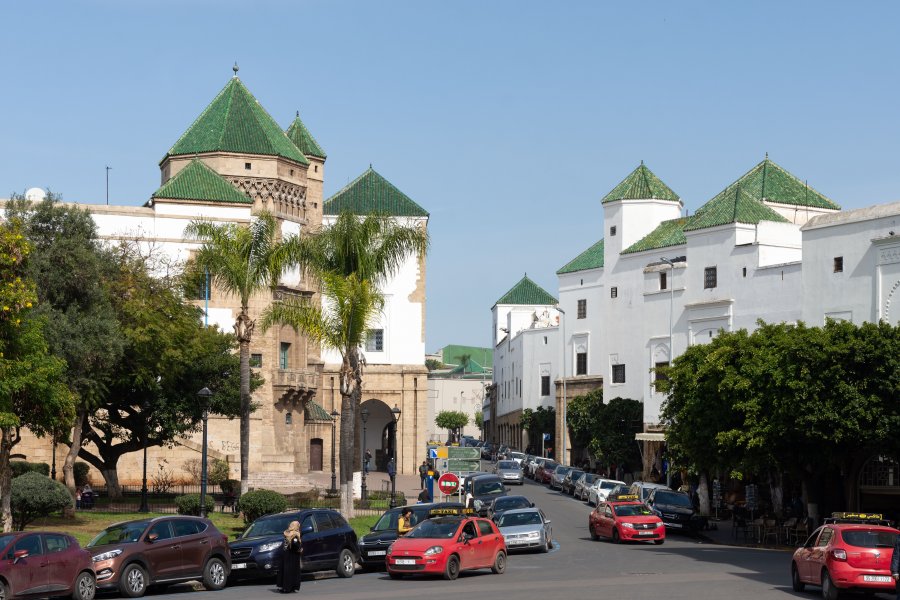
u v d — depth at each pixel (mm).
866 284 57781
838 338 42531
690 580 30859
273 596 28562
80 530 42188
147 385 56844
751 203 74688
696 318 75562
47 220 50562
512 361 128000
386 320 94875
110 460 60344
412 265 95312
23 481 40312
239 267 48312
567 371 102438
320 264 49125
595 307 98438
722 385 47219
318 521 34062
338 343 47938
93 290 49625
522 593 27719
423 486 60156
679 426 53438
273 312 47969
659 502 51625
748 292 71750
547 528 42031
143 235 74000
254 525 34156
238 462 73250
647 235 92562
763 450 45000
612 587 29000
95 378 49781
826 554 26906
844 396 41562
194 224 49688
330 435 89438
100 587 28625
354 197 99750
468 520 33906
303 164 85188
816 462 45375
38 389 39688
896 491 49406
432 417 189000
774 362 44906
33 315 45406
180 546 30203
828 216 60500
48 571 26953
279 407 77250
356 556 34906
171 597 28984
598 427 87312
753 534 48406
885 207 57125
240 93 84750
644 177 94375
